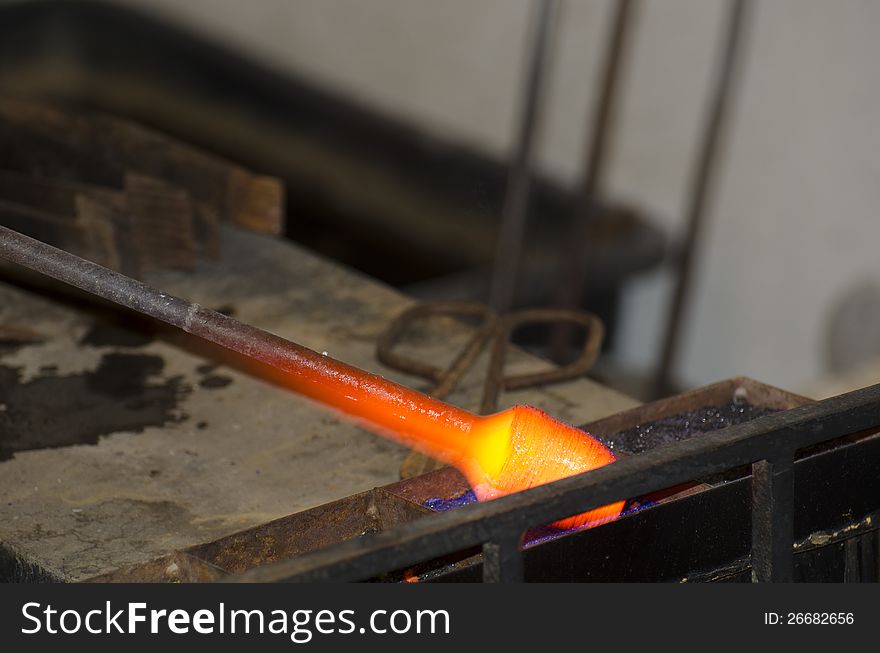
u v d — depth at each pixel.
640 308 6.23
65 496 3.07
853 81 5.53
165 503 3.06
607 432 2.84
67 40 7.89
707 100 5.86
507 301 5.83
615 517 2.17
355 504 2.43
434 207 6.80
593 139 6.15
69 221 4.05
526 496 1.88
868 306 5.69
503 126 6.50
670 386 6.23
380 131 6.98
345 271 4.38
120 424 3.40
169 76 7.62
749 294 6.01
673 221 6.12
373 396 2.22
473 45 6.52
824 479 2.31
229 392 3.58
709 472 1.98
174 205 4.22
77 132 4.43
